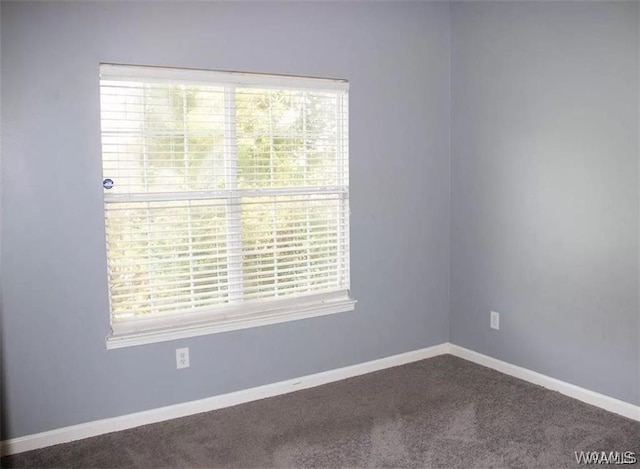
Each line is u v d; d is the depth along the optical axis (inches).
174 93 110.6
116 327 109.3
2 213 97.4
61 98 100.3
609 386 114.5
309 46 123.4
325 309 130.0
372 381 133.0
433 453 99.3
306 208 127.7
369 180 134.6
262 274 123.3
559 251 121.6
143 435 107.2
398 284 141.9
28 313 100.7
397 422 111.4
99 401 107.5
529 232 127.8
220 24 112.9
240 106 117.6
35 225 100.0
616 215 110.5
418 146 141.6
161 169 110.8
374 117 134.0
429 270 146.8
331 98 129.0
